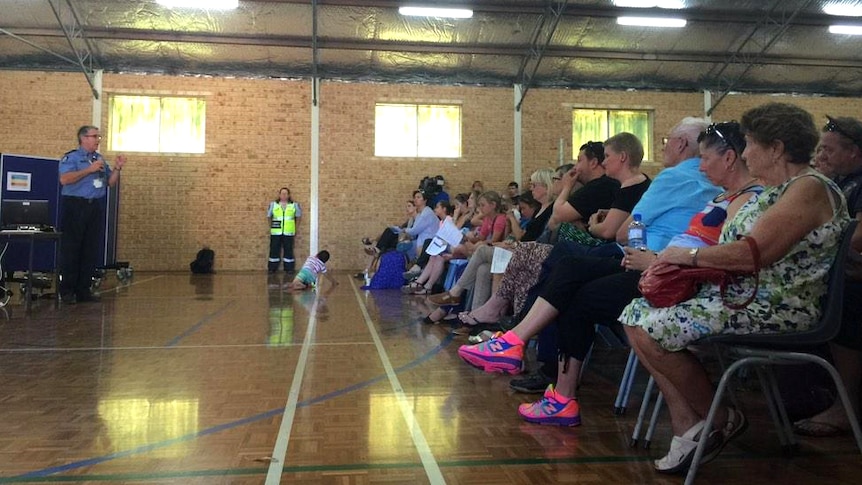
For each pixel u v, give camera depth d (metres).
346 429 2.28
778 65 12.05
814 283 1.71
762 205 1.78
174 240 11.80
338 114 12.20
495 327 4.21
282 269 12.02
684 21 10.71
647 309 1.85
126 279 9.68
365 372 3.25
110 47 11.36
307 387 2.92
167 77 11.80
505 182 12.49
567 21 10.84
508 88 12.49
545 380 2.88
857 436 1.63
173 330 4.64
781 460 2.04
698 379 1.85
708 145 2.09
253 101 12.01
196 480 1.78
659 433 2.31
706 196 2.36
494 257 4.04
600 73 12.38
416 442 2.15
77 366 3.34
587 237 3.09
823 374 2.58
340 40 11.45
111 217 10.28
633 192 2.82
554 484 1.79
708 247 1.75
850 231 1.66
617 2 10.40
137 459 1.95
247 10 10.58
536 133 12.52
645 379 3.27
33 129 11.50
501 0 10.48
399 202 12.31
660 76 12.45
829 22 10.66
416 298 7.13
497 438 2.21
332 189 12.19
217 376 3.13
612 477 1.85
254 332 4.57
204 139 11.94
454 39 11.48
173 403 2.62
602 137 12.74
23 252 6.86
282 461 1.94
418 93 12.34
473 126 12.45
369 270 9.63
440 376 3.18
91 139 6.25
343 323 5.07
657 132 12.62
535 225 4.20
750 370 3.24
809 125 1.77
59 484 1.74
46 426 2.28
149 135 11.85
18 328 4.67
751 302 1.71
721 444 1.85
